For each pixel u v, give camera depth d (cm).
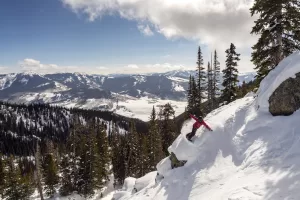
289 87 1090
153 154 4384
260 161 877
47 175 5041
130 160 4925
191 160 1231
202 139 1260
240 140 1089
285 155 827
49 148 6781
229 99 3366
